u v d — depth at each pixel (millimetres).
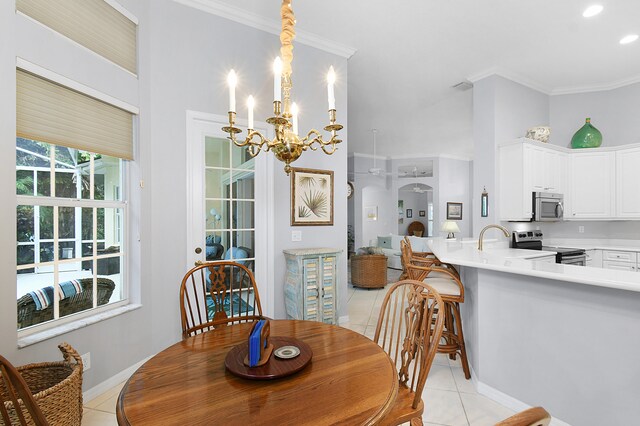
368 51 3596
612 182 4074
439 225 8648
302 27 3164
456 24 3084
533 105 4332
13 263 1715
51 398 1466
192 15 2797
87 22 2154
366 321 3750
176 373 1111
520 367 2006
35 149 2000
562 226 4602
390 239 7848
